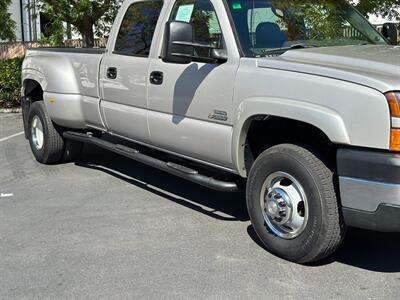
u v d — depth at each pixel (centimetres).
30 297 401
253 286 406
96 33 1264
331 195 403
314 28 520
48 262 460
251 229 521
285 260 447
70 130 745
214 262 449
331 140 389
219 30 483
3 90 1304
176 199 619
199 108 493
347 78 386
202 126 492
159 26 553
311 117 398
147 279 423
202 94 488
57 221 557
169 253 470
